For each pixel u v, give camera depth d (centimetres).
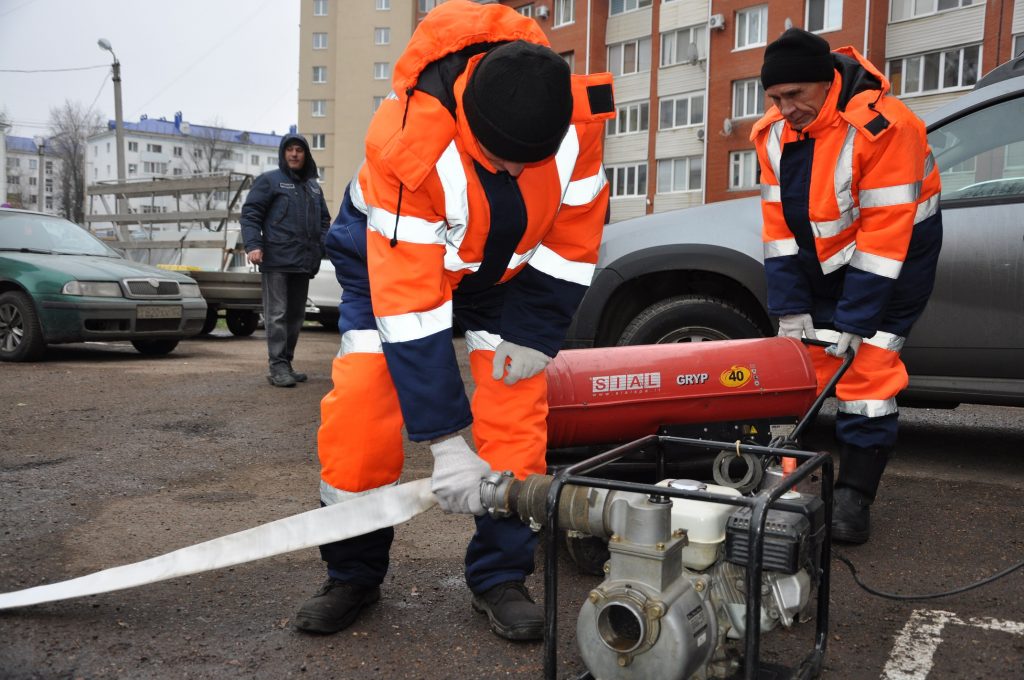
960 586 274
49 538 317
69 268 812
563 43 3500
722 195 2956
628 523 172
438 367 204
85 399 604
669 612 167
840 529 308
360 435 229
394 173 200
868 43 2569
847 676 215
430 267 204
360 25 5938
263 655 228
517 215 212
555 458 320
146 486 390
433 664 224
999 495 376
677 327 406
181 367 792
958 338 388
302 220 660
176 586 275
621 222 443
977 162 391
